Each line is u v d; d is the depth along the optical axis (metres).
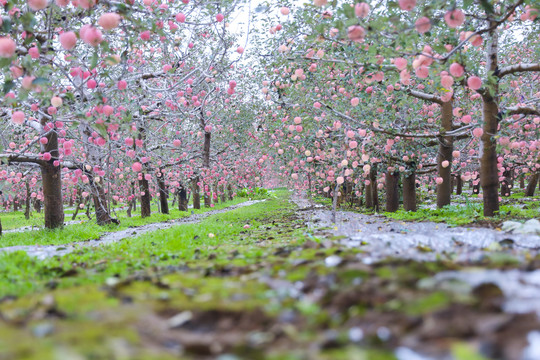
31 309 2.61
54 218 11.66
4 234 12.03
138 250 6.41
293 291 2.72
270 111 14.10
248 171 27.70
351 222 10.77
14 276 4.20
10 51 3.82
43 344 1.84
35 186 20.78
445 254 4.04
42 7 4.20
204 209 28.20
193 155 17.38
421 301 2.20
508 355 1.59
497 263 3.10
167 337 2.08
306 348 1.87
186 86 9.40
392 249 4.54
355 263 3.29
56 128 7.36
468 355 1.61
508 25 9.83
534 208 11.70
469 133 10.31
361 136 9.44
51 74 5.54
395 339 1.87
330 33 6.50
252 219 15.42
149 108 11.06
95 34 3.96
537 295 2.16
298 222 11.60
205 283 3.26
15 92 5.11
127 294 2.91
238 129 18.95
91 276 4.00
